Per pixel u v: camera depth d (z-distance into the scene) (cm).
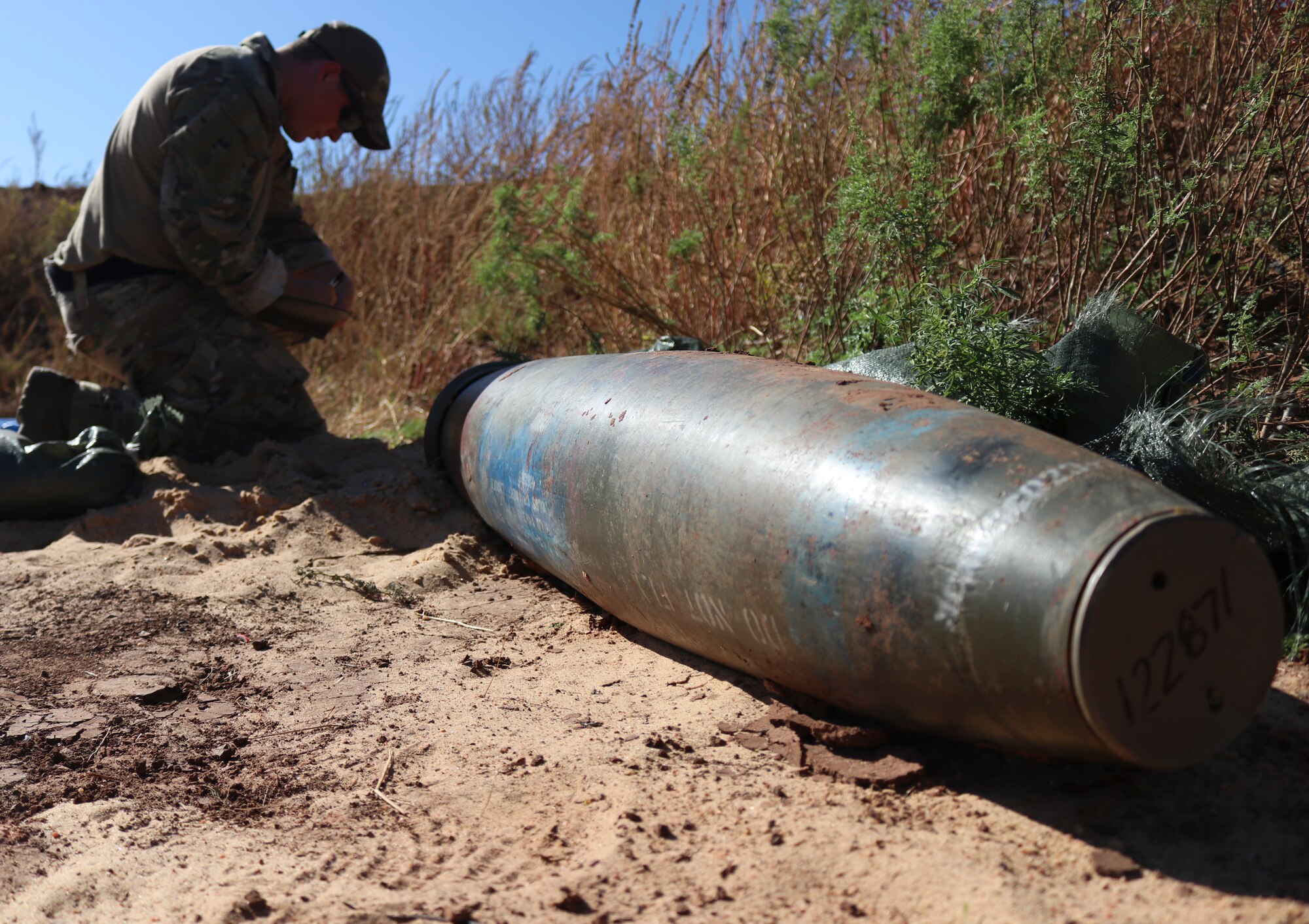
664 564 252
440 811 217
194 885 195
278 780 238
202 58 481
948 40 411
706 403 261
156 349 508
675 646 298
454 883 188
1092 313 335
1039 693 176
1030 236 431
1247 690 182
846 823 195
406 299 754
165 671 307
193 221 478
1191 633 175
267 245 572
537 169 762
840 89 514
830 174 497
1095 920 159
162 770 246
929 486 201
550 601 352
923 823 193
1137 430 283
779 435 234
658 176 601
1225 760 201
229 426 520
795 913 170
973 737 201
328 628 337
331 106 529
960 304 341
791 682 235
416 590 367
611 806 210
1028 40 398
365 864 198
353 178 830
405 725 261
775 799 206
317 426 553
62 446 462
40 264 1046
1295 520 254
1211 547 175
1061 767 204
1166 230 374
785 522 220
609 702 265
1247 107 364
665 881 182
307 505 437
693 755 229
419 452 537
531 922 174
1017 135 410
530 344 679
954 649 189
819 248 485
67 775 245
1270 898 160
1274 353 366
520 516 331
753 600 227
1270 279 393
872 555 202
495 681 287
